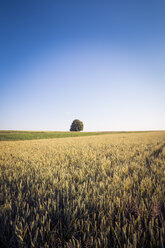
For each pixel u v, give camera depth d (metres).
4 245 1.40
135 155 6.52
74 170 3.81
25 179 3.08
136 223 1.57
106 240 1.29
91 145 11.72
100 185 2.50
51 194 2.24
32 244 1.30
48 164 4.69
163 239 1.30
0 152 8.14
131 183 2.69
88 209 1.88
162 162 4.55
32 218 1.70
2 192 2.36
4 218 1.63
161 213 1.67
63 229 1.58
